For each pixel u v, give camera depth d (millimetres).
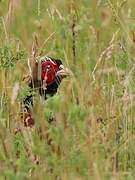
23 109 15055
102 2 18250
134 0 21391
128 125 15578
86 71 16562
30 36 20516
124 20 17375
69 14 17375
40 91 14875
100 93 16109
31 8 21609
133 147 15086
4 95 15602
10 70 16031
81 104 14984
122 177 13844
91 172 13500
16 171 13875
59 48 16922
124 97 15711
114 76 16531
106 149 14477
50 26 19000
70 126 14031
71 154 13609
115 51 16906
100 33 19266
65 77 15109
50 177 13797
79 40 17891
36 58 15164
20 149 14594
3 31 16922
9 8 17047
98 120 15586
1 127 14875
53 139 13719
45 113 13516
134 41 16938
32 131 14570
